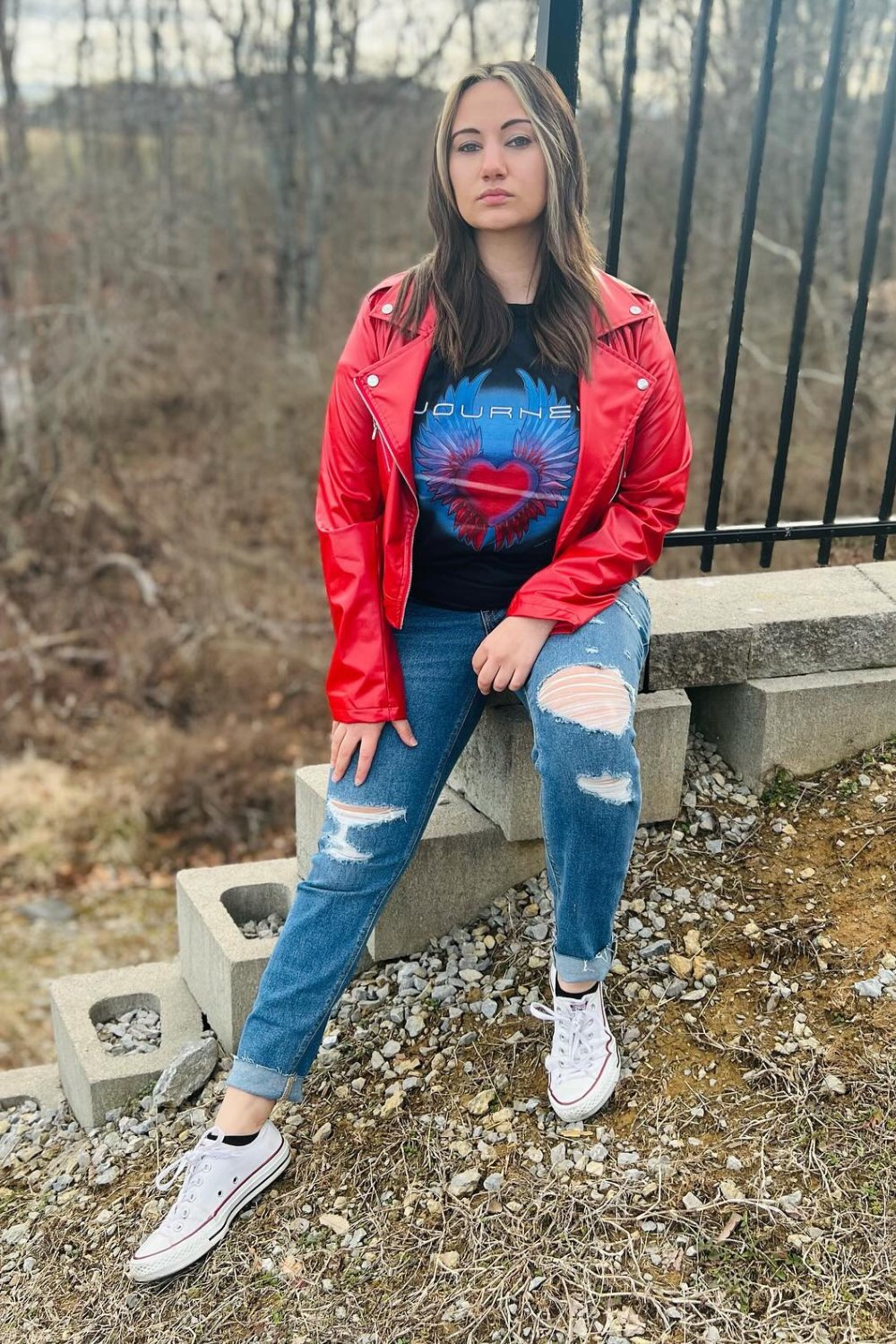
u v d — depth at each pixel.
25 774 9.04
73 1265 2.10
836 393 10.17
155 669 10.72
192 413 13.90
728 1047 2.09
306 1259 1.93
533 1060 2.19
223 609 11.48
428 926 2.53
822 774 2.63
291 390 14.22
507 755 2.40
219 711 10.23
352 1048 2.35
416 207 15.30
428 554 2.09
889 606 2.68
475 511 2.01
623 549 1.99
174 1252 1.93
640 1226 1.82
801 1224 1.77
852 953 2.20
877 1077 1.97
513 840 2.49
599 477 1.97
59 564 12.09
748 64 10.68
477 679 2.12
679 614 2.61
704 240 11.27
